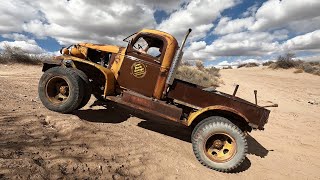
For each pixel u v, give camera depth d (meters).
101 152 4.02
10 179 2.66
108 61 5.99
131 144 4.65
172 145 5.31
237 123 5.35
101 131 4.73
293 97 16.09
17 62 15.51
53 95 5.27
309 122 9.92
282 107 12.50
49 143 3.76
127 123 5.91
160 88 5.50
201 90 5.25
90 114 5.84
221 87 16.88
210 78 18.98
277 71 36.91
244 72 37.47
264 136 7.61
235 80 23.22
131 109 7.00
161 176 3.96
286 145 7.02
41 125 4.33
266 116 5.01
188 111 5.68
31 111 4.82
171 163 4.45
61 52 5.85
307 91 19.02
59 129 4.34
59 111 5.12
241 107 5.06
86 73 5.93
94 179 3.27
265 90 18.09
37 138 3.82
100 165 3.60
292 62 37.62
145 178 3.77
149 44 5.78
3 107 4.73
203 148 4.72
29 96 6.46
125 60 5.64
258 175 4.90
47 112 4.96
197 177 4.26
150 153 4.56
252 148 6.42
